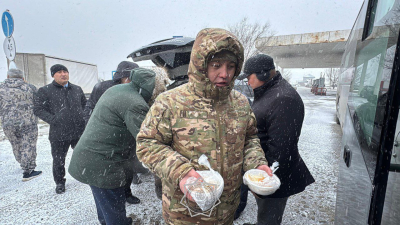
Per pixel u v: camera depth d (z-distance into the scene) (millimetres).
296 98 1482
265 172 1111
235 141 1125
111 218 1722
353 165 1159
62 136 2812
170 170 952
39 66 9688
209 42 960
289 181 1560
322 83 24297
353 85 1658
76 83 11594
